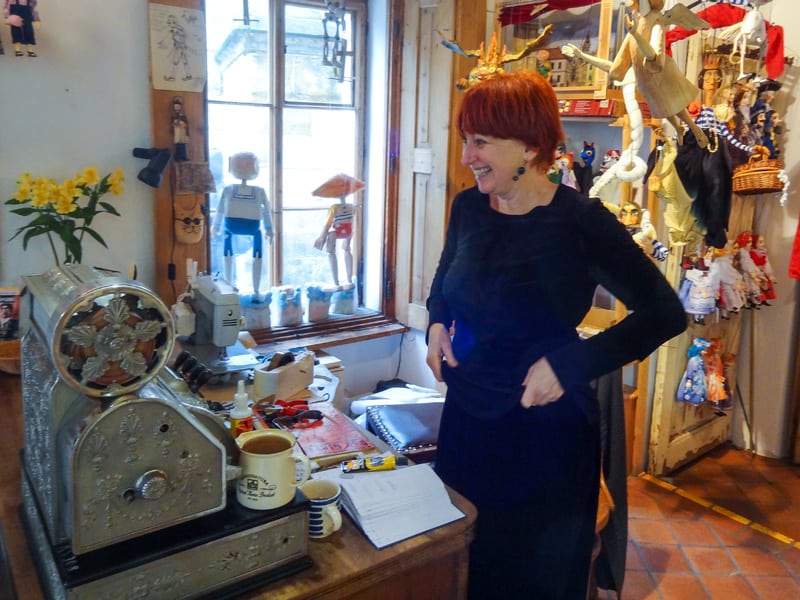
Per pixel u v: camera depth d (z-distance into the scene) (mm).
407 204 3455
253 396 1922
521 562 1559
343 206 3391
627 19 2301
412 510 1304
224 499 1079
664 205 3008
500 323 1470
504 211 1502
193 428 1031
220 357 2004
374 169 3547
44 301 1177
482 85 1420
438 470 1638
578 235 1423
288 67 3254
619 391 2066
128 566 979
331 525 1234
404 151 3424
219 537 1054
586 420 1495
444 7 3104
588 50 2875
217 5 3021
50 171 2510
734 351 3633
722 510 3104
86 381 984
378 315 3605
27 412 1306
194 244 2779
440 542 1249
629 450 3326
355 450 1628
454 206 1644
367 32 3443
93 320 996
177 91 2639
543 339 1466
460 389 1556
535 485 1505
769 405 3633
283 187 3344
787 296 3508
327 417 1831
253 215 3086
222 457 1064
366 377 3613
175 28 2586
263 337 3238
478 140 1423
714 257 3184
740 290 3229
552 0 2910
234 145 3174
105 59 2535
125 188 2654
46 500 1105
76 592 949
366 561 1170
